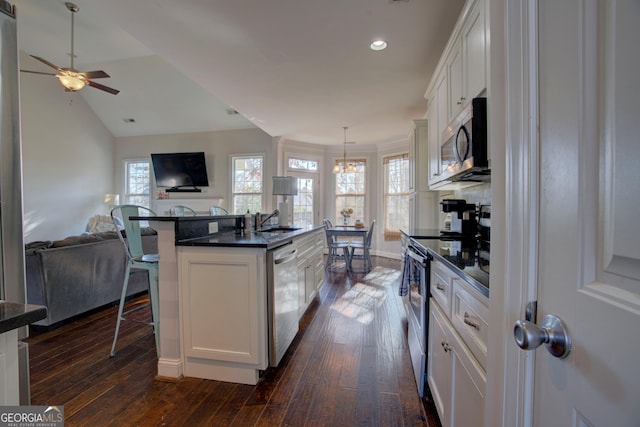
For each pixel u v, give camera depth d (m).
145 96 6.06
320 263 3.69
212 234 2.39
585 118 0.46
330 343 2.42
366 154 6.80
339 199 6.90
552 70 0.54
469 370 1.05
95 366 2.05
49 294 2.60
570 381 0.48
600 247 0.44
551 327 0.52
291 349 2.32
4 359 0.68
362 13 2.10
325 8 2.05
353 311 3.14
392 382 1.88
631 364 0.38
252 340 1.85
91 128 6.73
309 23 2.22
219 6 2.02
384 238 6.48
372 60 2.77
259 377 1.93
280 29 2.29
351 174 6.86
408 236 2.47
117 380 1.89
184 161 6.74
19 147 1.14
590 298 0.45
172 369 1.91
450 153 2.15
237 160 6.77
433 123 2.91
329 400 1.70
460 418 1.14
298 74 3.06
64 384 1.84
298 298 2.56
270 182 6.54
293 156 6.39
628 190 0.40
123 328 2.70
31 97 5.60
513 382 0.65
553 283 0.54
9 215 1.12
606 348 0.42
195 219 2.14
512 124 0.65
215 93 3.59
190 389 1.81
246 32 2.33
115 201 6.76
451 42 2.21
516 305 0.64
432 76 2.93
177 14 2.11
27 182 5.57
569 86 0.50
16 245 1.14
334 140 6.31
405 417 1.56
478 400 0.96
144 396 1.74
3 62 1.09
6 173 1.10
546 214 0.56
